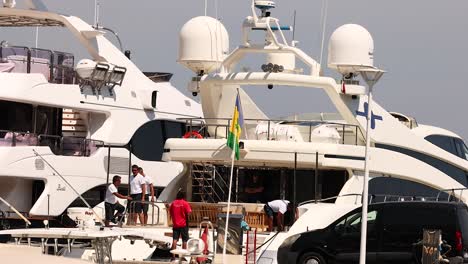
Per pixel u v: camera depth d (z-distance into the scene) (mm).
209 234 55938
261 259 56156
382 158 65625
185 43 66500
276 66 63562
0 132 68000
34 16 70938
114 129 73938
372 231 52688
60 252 53875
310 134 64938
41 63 71062
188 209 54781
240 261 53094
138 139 75375
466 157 74750
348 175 64938
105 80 72688
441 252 51719
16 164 67312
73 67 72688
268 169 65625
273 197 65688
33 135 69188
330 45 65125
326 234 53375
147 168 75812
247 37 64125
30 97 68688
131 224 63031
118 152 73875
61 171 69750
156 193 76500
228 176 66188
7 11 70312
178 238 54656
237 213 57438
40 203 68312
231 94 67625
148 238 53094
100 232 51125
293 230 57375
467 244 51938
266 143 61719
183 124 78688
